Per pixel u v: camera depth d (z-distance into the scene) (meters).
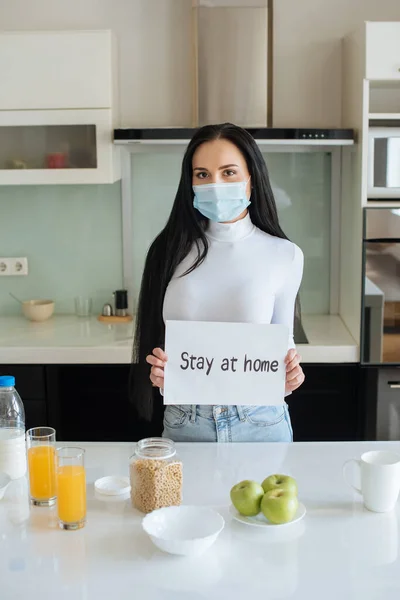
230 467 1.84
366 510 1.62
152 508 1.59
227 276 2.00
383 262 3.14
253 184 2.03
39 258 3.77
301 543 1.47
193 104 3.48
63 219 3.73
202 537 1.44
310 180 3.69
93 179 3.30
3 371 3.18
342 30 3.54
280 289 2.07
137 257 3.75
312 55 3.56
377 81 3.13
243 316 1.99
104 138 3.28
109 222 3.73
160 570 1.37
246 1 3.33
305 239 3.73
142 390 2.15
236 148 1.98
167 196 3.70
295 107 3.59
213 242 2.03
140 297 2.12
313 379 3.20
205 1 3.33
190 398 1.84
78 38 3.22
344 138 3.20
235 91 3.38
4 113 3.28
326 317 3.72
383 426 3.22
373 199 3.26
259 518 1.56
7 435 1.81
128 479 1.75
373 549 1.45
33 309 3.62
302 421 3.22
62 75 3.24
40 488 1.64
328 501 1.66
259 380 1.83
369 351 3.18
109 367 3.18
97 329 3.48
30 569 1.38
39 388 3.19
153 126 3.62
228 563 1.40
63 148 3.30
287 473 1.80
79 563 1.40
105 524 1.55
